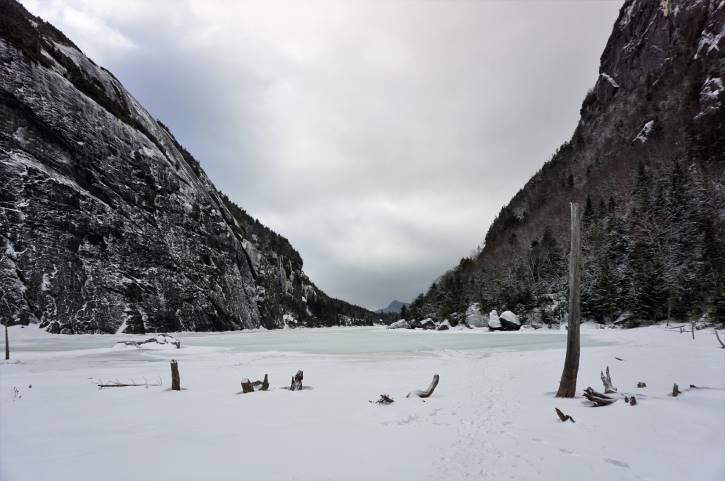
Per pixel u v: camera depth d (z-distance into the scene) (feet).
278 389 50.52
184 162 328.90
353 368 72.84
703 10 372.58
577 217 45.32
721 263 173.99
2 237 161.68
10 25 207.10
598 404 38.11
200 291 251.80
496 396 45.52
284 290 509.35
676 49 390.21
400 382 56.08
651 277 178.91
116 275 197.16
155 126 310.86
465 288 306.96
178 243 252.42
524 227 383.86
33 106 193.26
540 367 69.62
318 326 540.52
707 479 21.86
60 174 195.11
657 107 364.79
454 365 76.28
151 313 208.33
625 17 488.02
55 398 45.16
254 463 24.03
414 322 308.19
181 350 115.85
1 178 169.48
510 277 280.72
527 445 27.89
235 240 332.60
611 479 22.15
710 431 28.55
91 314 177.47
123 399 44.32
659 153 304.30
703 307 156.66
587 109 528.22
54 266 171.12
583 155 451.12
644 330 159.94
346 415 36.68
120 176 229.66
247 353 106.01
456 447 27.53
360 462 24.40
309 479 21.65
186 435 30.12
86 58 274.57
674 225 217.77
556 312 219.82
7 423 33.94
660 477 22.35
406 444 28.07
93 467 23.30
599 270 216.74
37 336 155.53
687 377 52.03
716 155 256.32
